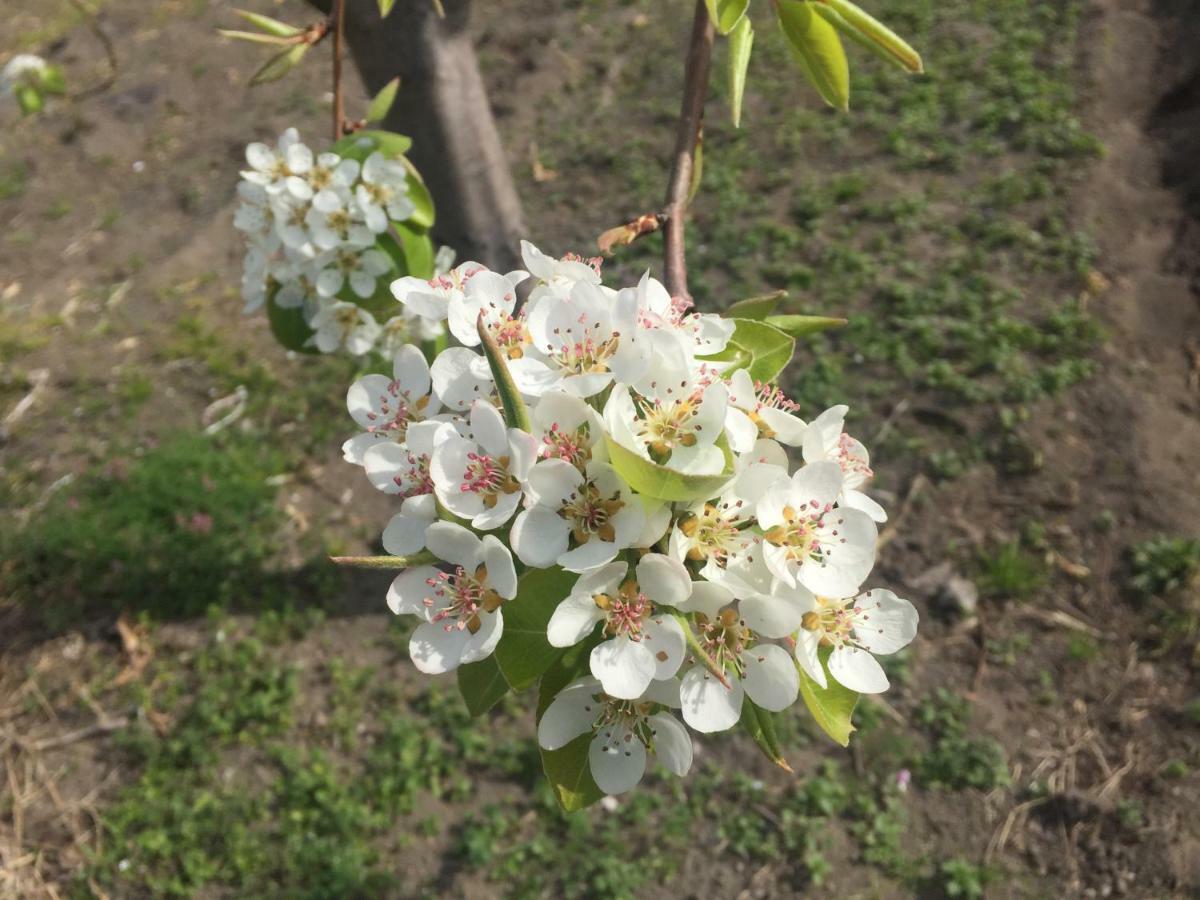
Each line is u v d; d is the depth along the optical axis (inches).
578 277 9.9
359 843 23.9
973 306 31.9
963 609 26.6
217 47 47.4
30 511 30.6
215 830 24.4
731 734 25.2
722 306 33.1
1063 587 26.8
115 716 26.5
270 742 25.8
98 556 28.9
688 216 36.2
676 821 23.9
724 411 8.5
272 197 15.3
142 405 33.4
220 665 27.1
